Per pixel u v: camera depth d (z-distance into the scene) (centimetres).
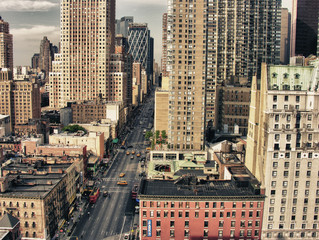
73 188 16338
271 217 12862
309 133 12669
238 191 12712
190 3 19775
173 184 13175
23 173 15150
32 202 12612
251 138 15162
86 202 17062
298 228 13025
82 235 13875
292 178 12762
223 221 12288
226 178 14712
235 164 15538
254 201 12288
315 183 12850
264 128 13075
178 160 19025
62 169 15675
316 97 12706
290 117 12619
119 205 16738
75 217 15500
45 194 12925
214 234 12338
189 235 12294
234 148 19512
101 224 14825
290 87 13188
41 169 15975
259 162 13100
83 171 18738
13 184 13838
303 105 13000
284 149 12600
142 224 12256
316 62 13550
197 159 17212
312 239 13150
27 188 13550
